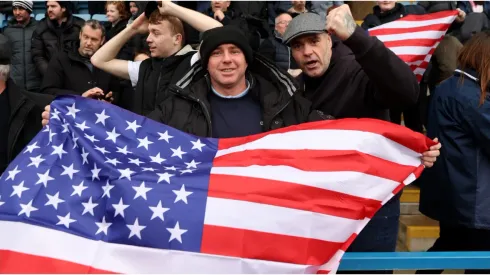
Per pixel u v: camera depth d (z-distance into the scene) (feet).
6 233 5.71
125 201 5.87
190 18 8.79
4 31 16.57
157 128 6.86
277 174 6.17
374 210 6.16
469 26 14.51
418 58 10.69
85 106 6.92
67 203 5.96
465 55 8.02
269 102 7.04
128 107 13.71
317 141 6.46
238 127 7.04
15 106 9.35
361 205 6.13
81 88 13.41
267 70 7.31
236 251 5.78
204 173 6.20
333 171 6.22
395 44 10.86
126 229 5.78
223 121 7.07
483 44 7.79
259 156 6.42
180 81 7.30
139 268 5.66
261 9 18.75
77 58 13.43
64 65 13.51
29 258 5.57
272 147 6.49
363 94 7.22
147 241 5.74
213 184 6.06
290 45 7.50
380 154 6.35
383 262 6.31
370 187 6.20
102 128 6.79
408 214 13.78
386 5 15.52
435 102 8.60
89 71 13.56
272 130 6.74
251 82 7.30
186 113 7.09
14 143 9.29
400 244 13.30
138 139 6.73
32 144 6.59
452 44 13.28
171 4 8.80
